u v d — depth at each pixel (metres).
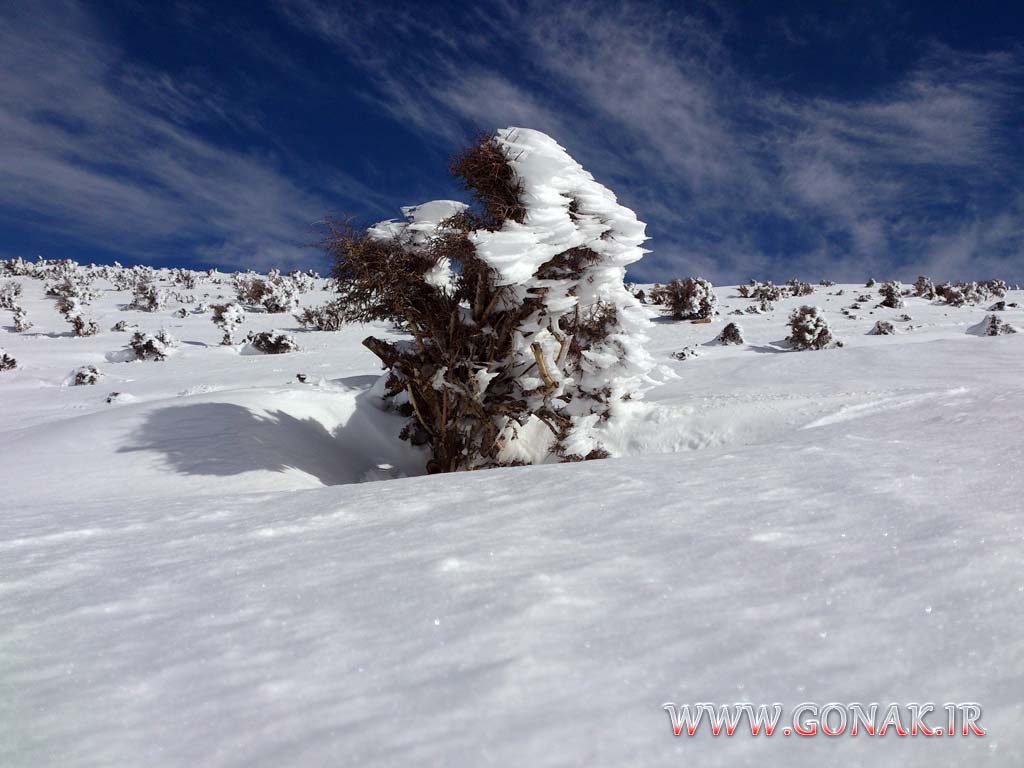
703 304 44.69
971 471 4.07
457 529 3.63
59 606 2.85
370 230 11.70
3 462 10.66
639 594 2.42
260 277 83.81
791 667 1.82
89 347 38.34
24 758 1.68
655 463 5.54
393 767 1.50
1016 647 1.81
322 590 2.77
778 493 3.86
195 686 2.01
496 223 11.55
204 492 9.44
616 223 12.24
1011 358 21.62
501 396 12.78
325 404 15.52
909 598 2.18
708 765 1.45
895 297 48.78
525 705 1.72
